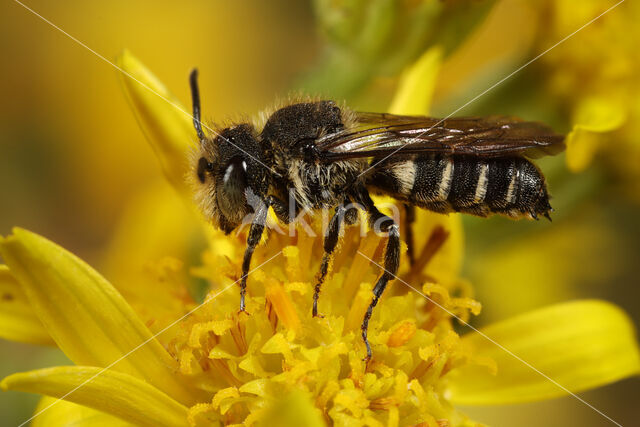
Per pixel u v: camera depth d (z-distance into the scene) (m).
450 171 0.07
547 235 0.08
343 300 0.07
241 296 0.06
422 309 0.07
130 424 0.06
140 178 0.09
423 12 0.07
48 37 0.09
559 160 0.07
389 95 0.08
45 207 0.09
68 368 0.06
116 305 0.06
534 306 0.08
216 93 0.09
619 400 0.09
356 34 0.07
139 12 0.09
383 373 0.06
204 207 0.07
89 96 0.09
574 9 0.07
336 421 0.06
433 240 0.07
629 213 0.09
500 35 0.09
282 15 0.09
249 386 0.06
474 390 0.07
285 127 0.07
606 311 0.07
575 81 0.07
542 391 0.07
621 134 0.07
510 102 0.07
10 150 0.09
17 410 0.07
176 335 0.06
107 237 0.09
